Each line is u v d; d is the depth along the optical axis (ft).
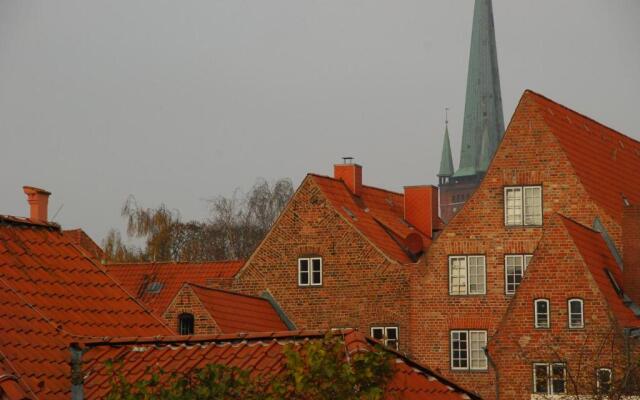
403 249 365.81
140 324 149.48
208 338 128.98
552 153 334.85
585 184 332.19
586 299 296.51
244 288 358.23
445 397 125.59
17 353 128.47
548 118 338.95
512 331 302.04
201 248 563.07
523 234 335.88
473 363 336.49
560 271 299.38
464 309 338.75
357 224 353.72
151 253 533.55
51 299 143.54
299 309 353.10
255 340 127.03
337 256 351.87
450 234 341.82
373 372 106.83
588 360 286.87
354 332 119.34
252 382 105.91
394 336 344.49
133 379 124.67
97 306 147.74
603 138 363.97
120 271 399.44
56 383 127.44
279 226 357.20
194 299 307.78
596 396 216.74
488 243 338.34
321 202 354.33
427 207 400.88
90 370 127.95
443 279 341.00
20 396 117.91
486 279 337.93
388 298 345.72
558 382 291.58
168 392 104.83
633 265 313.12
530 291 301.43
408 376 125.18
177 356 127.24
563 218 302.86
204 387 104.27
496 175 339.36
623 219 317.42
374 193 393.09
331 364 104.53
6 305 135.95
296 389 103.81
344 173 379.76
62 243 155.12
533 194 336.08
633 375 211.41
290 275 354.95
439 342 339.98
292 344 109.29
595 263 304.91
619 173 357.00
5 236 148.87
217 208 587.68
